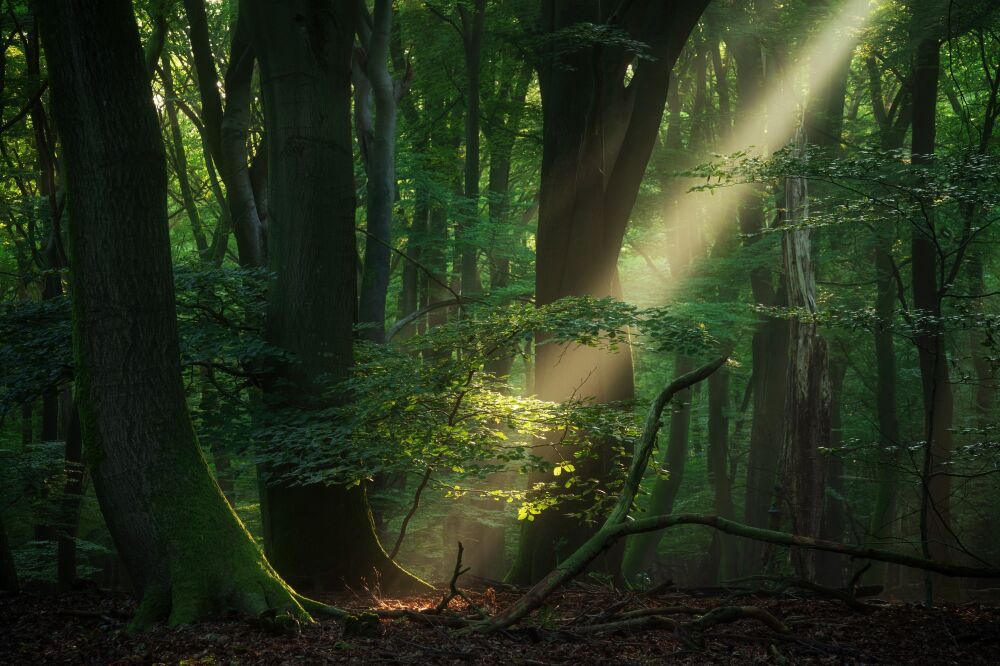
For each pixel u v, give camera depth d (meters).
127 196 7.27
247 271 10.64
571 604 8.59
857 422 25.86
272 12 10.50
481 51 20.36
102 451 7.19
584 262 12.83
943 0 15.96
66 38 7.13
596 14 12.76
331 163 10.72
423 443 8.45
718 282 21.06
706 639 6.29
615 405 9.22
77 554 21.14
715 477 25.00
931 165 14.88
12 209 17.27
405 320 16.27
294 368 10.45
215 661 5.74
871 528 19.67
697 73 24.62
